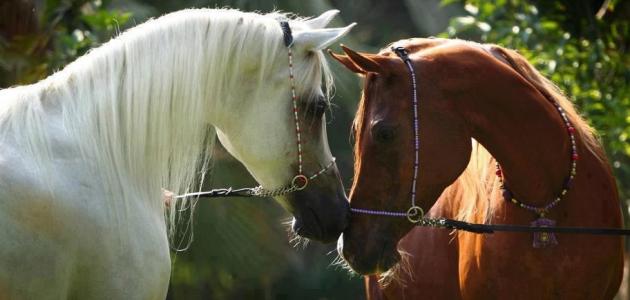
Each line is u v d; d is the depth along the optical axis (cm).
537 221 769
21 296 608
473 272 797
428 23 2938
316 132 736
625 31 1361
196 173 814
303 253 2511
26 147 631
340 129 2378
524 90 759
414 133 741
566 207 771
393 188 749
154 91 682
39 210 615
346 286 2498
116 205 657
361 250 759
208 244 1817
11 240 601
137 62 683
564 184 769
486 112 753
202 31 702
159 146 689
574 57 1367
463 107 751
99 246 642
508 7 1456
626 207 1434
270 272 1986
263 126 719
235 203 1855
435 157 744
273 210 2000
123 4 1980
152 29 696
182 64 689
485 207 805
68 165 643
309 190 743
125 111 677
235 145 733
